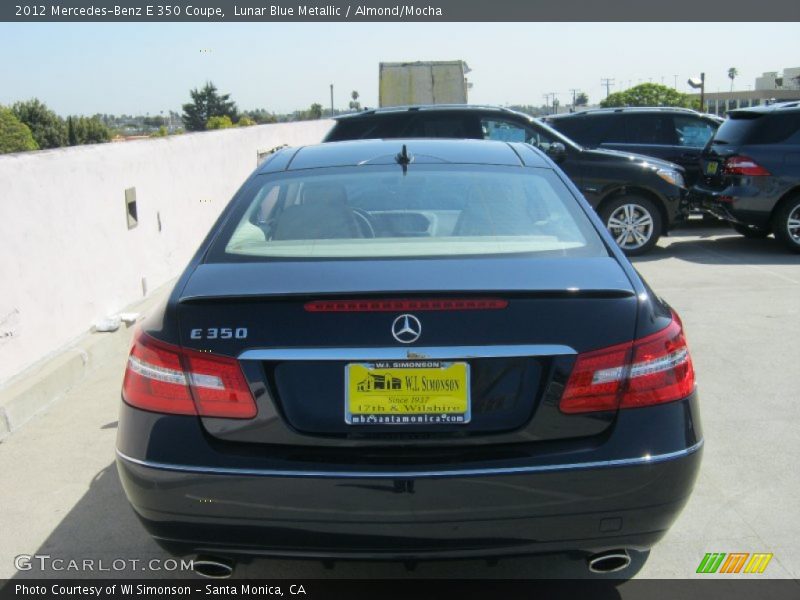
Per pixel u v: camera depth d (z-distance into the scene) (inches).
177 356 93.4
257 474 89.9
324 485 89.3
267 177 132.6
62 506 138.6
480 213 120.1
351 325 91.2
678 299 276.8
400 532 90.7
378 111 394.6
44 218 203.3
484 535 91.1
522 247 109.3
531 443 91.3
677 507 95.0
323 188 127.8
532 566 118.5
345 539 91.4
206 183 341.1
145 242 272.7
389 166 134.6
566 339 91.5
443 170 133.0
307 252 108.9
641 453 91.6
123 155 255.6
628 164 366.9
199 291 97.8
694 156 451.2
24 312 191.9
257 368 91.4
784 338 228.2
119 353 227.1
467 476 88.9
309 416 91.2
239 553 94.3
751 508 133.2
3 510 137.1
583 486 90.4
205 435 92.6
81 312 222.7
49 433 170.7
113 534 129.6
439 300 92.0
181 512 92.9
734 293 284.4
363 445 90.6
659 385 93.6
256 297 93.7
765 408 176.9
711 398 183.5
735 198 365.4
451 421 90.8
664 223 372.5
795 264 338.3
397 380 90.6
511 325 91.4
